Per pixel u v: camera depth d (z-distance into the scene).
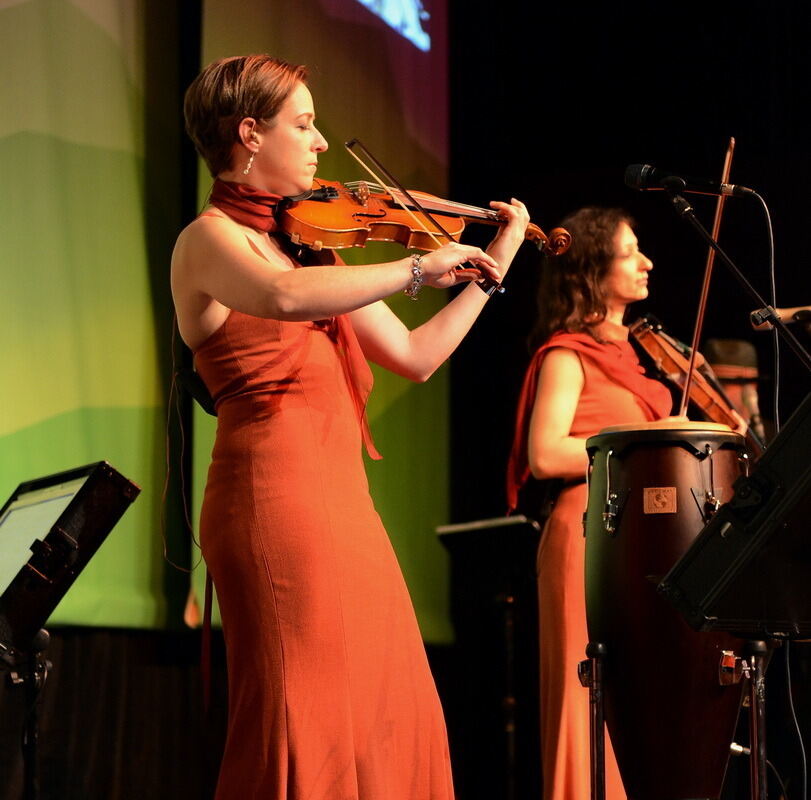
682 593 2.68
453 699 6.19
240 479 2.69
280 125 2.83
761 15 6.54
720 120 6.61
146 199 4.98
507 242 3.21
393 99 6.30
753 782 2.83
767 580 2.62
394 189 3.21
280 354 2.73
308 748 2.56
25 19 4.64
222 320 2.76
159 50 5.11
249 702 2.62
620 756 3.09
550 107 6.92
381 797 2.62
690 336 6.59
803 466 2.50
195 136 2.88
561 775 3.78
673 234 6.67
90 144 4.80
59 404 4.54
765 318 3.16
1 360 4.39
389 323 3.04
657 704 3.01
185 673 4.83
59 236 4.64
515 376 6.75
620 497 3.12
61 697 4.38
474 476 6.62
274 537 2.64
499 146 6.91
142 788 4.60
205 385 2.87
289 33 5.67
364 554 2.71
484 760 6.20
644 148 6.76
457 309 3.09
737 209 6.57
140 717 4.64
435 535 6.30
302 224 2.86
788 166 6.48
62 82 4.73
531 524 5.00
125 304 4.84
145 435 4.82
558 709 3.83
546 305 4.37
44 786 4.27
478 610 6.27
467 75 6.79
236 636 2.67
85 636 4.51
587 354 4.05
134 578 4.71
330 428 2.75
